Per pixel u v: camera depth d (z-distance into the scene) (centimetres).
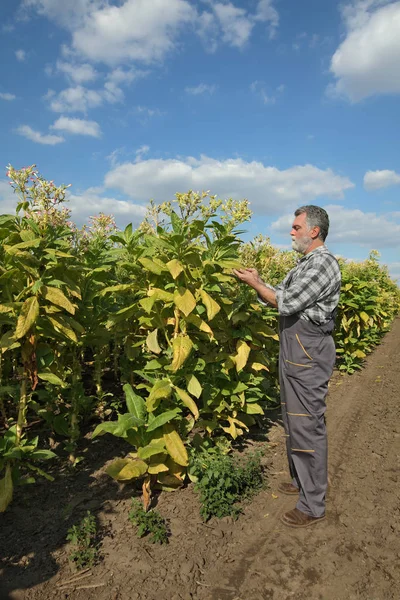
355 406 584
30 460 368
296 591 240
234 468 342
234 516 307
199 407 446
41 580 238
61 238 328
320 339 299
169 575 248
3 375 376
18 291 319
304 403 301
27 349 299
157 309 332
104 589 235
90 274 386
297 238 314
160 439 313
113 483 340
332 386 694
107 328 408
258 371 441
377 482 368
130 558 259
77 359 386
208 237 349
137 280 367
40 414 381
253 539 286
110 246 500
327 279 294
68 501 315
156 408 323
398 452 431
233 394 399
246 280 319
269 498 338
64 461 369
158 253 341
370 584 246
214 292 352
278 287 321
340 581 248
